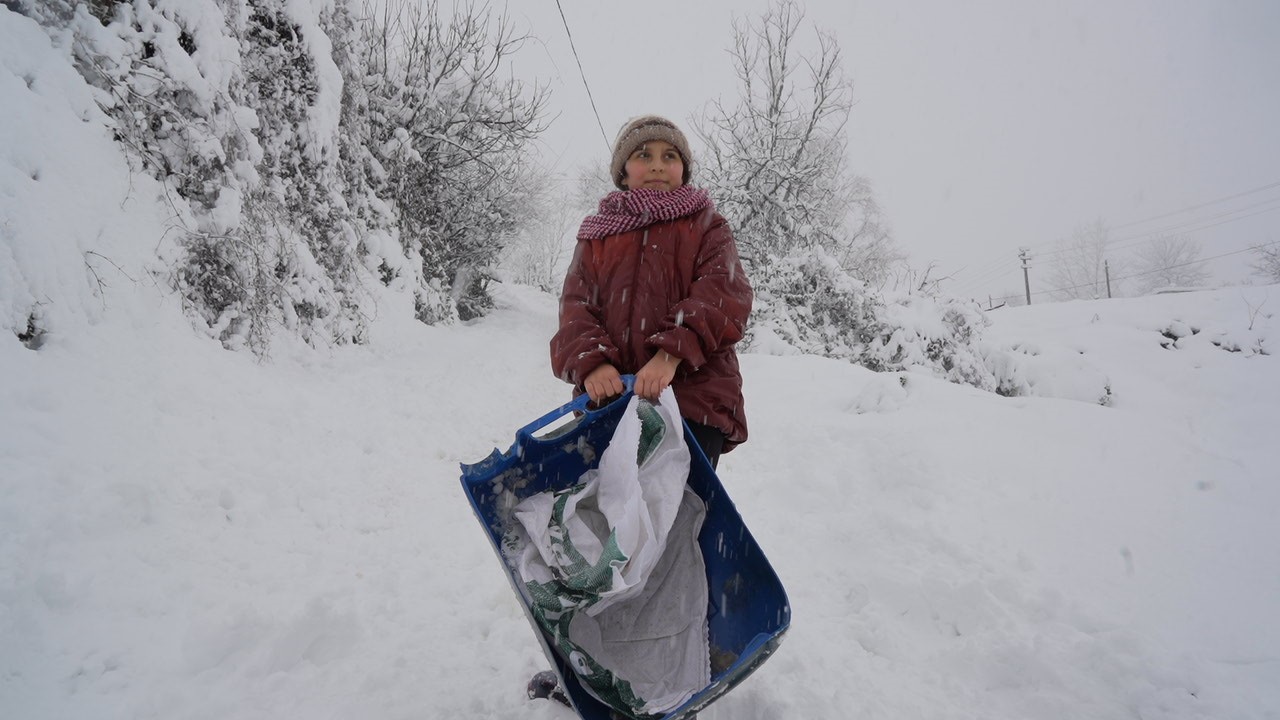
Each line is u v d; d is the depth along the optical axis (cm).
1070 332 1341
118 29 534
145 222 498
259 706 220
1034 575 302
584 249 213
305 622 251
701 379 199
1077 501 367
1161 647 248
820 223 1769
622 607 175
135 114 523
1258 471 407
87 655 231
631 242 204
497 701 226
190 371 462
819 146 1859
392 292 957
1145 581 296
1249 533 331
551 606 159
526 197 1750
